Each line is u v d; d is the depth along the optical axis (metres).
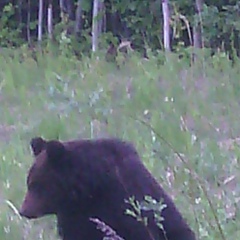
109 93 14.56
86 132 12.70
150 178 7.80
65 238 7.82
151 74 16.58
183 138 11.95
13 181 10.81
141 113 13.86
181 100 14.51
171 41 26.11
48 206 7.65
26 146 12.52
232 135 13.05
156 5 27.52
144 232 7.57
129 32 28.62
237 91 15.50
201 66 17.42
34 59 20.98
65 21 28.16
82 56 20.30
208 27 24.53
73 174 7.57
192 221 8.95
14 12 30.38
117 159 7.72
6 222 9.67
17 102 15.77
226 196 10.00
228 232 8.77
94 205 7.64
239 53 24.06
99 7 27.47
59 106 13.02
